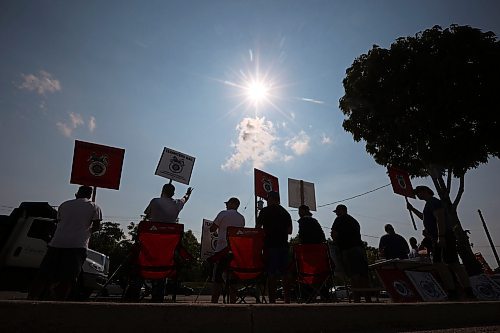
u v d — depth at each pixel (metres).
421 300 4.84
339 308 2.46
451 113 9.70
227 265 4.71
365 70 11.41
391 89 10.63
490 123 9.48
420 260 5.96
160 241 4.22
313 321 2.32
